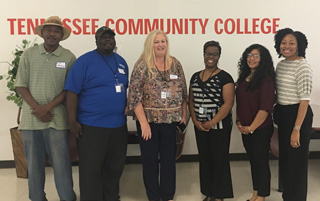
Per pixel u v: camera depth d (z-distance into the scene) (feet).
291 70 7.53
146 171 8.39
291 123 7.57
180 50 11.74
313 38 11.76
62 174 8.06
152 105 7.77
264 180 8.12
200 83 8.05
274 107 8.24
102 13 11.43
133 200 9.16
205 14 11.57
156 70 7.69
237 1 11.53
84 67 7.30
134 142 10.73
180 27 11.60
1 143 11.93
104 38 7.29
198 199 9.12
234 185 10.10
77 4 11.35
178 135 9.05
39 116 7.54
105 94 7.44
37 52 7.69
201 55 11.78
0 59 11.44
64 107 7.97
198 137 8.44
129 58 11.71
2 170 11.76
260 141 7.97
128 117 12.05
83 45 11.55
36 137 7.88
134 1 11.43
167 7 11.49
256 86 7.74
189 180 10.59
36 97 7.64
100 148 7.61
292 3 11.57
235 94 8.37
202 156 8.52
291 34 7.50
